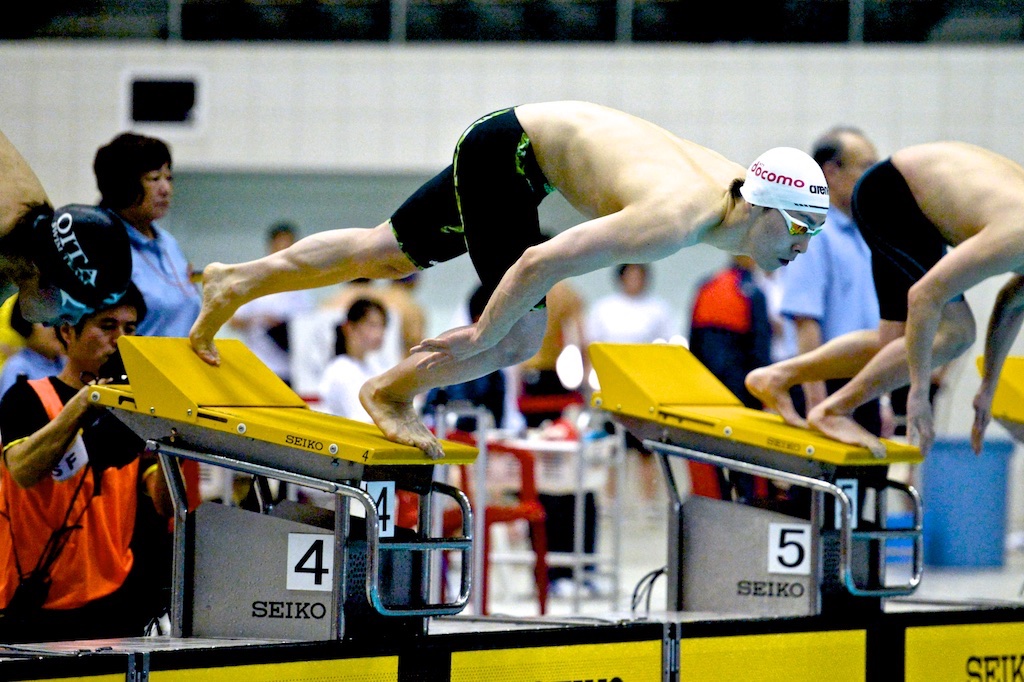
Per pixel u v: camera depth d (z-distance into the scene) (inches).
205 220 1503.4
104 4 1460.4
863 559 568.1
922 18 1379.2
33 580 503.8
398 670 450.3
